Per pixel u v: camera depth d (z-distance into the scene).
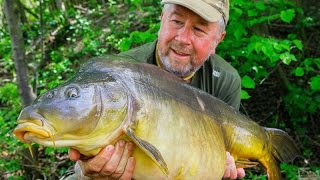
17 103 2.12
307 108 1.88
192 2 0.80
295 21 2.26
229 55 1.65
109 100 0.60
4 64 2.78
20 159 1.75
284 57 1.44
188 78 0.89
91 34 2.94
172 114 0.65
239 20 1.56
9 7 1.70
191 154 0.67
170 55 0.83
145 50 0.89
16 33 1.72
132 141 0.62
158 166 0.60
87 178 0.71
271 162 0.87
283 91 1.98
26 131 0.57
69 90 0.59
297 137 1.88
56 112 0.57
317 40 2.23
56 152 1.87
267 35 1.79
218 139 0.73
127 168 0.63
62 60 2.71
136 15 2.93
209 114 0.73
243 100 2.10
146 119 0.62
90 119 0.58
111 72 0.62
